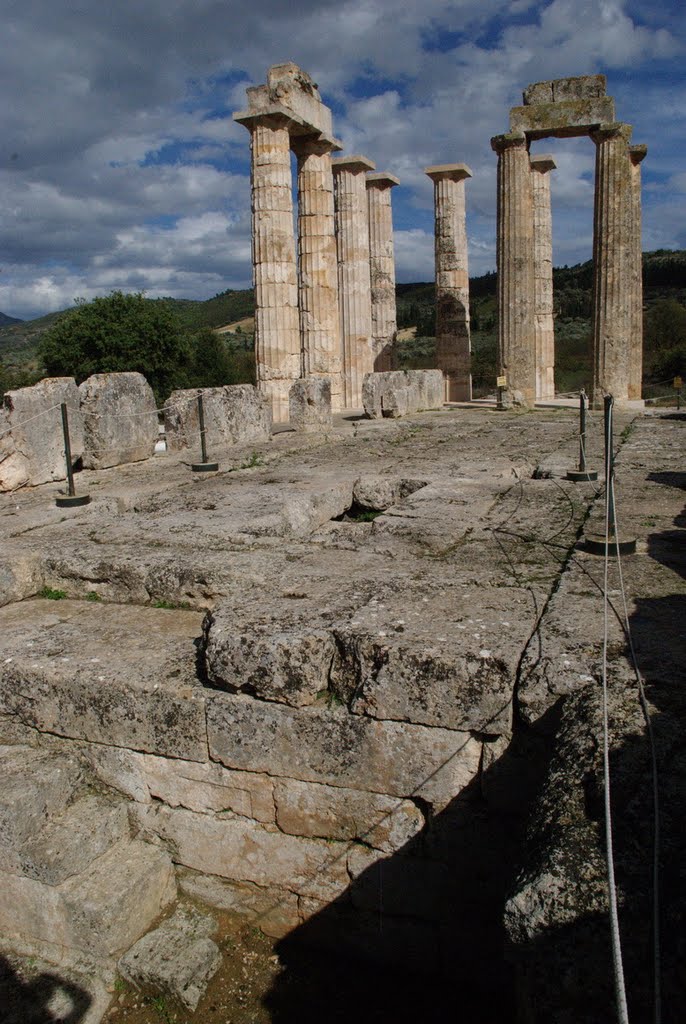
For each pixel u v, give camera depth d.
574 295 84.00
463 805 3.95
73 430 10.93
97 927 4.12
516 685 3.78
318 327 22.77
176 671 4.56
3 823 4.21
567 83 19.98
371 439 14.63
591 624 4.27
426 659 3.86
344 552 6.09
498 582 5.11
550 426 16.08
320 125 21.72
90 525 7.25
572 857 2.78
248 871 4.44
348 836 4.20
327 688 4.21
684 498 7.79
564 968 2.57
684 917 2.46
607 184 20.05
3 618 5.59
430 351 65.44
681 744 3.14
